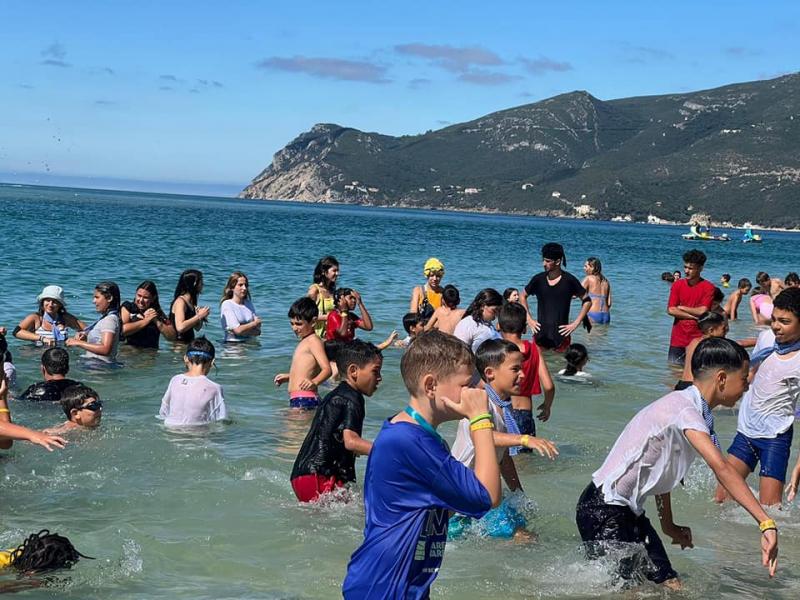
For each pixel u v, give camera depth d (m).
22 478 6.91
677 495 7.20
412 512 3.63
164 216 81.12
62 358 9.56
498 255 46.62
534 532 6.20
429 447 3.61
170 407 8.85
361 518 6.31
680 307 13.20
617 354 14.78
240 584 5.12
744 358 5.18
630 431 5.23
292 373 9.70
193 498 6.61
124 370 11.61
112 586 5.00
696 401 5.12
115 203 127.62
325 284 12.99
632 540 5.26
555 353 14.54
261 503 6.57
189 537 5.83
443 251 47.69
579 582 5.23
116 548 5.55
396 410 9.83
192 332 13.83
